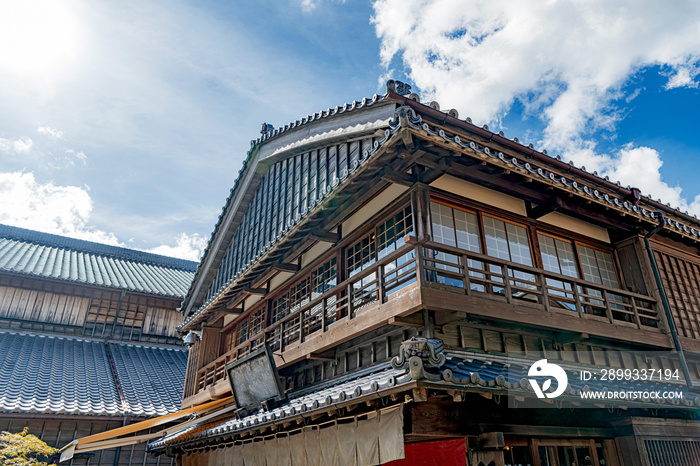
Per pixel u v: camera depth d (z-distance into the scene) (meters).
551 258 9.04
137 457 16.19
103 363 19.66
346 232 9.72
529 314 7.43
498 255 8.24
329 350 9.47
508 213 8.66
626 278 9.85
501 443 5.99
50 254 25.16
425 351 5.31
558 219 9.41
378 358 8.31
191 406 15.16
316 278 10.77
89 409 14.77
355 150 10.88
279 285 12.29
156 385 18.61
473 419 6.20
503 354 7.59
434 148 6.88
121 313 22.84
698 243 10.59
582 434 7.15
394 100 8.12
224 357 13.11
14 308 20.39
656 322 9.35
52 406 14.28
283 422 7.55
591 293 9.23
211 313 14.68
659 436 7.42
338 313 9.48
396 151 7.07
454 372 5.55
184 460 13.45
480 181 7.88
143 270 28.02
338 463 6.83
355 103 10.44
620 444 7.42
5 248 23.78
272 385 9.91
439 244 6.96
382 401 5.90
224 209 17.05
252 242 15.23
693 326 9.95
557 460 6.94
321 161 12.42
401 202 8.15
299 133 13.12
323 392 8.06
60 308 21.45
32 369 17.02
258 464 9.12
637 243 9.82
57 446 14.84
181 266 31.66
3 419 14.34
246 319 14.26
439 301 6.63
